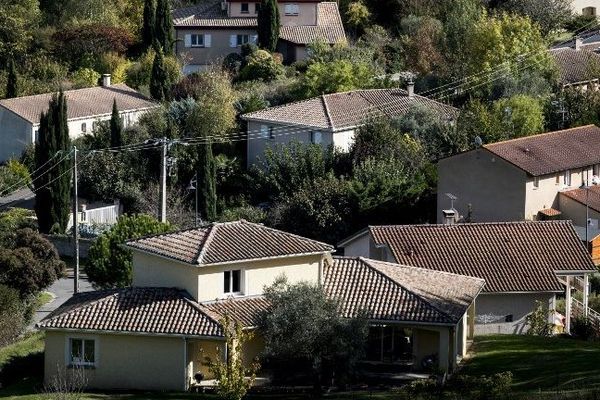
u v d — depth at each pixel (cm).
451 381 10662
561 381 11069
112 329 12194
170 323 12194
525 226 15850
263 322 11962
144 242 13088
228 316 11800
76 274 16388
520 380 11438
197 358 12312
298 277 13012
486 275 15012
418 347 12594
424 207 19912
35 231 18062
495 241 15588
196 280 12538
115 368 12288
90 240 19712
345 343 11681
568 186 19575
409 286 13062
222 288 12694
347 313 12544
